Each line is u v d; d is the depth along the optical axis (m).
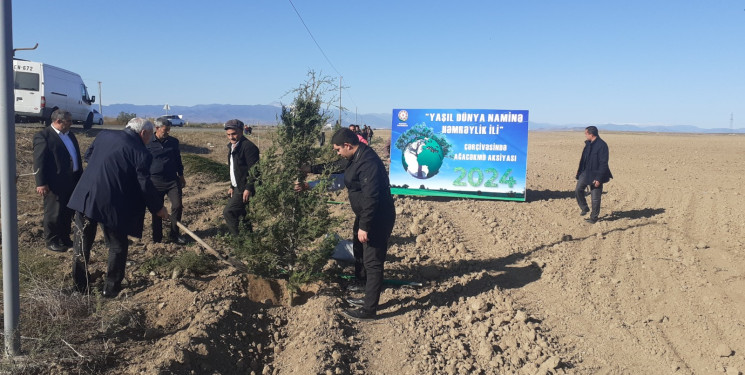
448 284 6.43
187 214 9.47
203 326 4.58
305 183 5.87
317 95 5.89
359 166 5.20
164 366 3.97
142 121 5.38
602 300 6.00
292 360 4.47
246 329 4.93
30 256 5.93
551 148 38.50
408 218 10.09
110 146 5.12
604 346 4.93
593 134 9.84
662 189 14.27
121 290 5.54
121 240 5.26
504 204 11.86
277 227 5.64
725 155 27.91
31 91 21.47
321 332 4.79
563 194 13.50
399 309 5.62
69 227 6.89
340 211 9.65
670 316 5.55
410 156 12.51
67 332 4.39
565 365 4.54
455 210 11.12
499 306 5.77
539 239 8.62
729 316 5.46
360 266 6.04
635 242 8.42
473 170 12.28
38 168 6.47
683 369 4.50
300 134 5.84
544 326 5.34
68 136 6.80
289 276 5.88
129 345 4.48
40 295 4.70
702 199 12.43
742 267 7.00
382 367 4.41
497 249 8.09
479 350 4.72
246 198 6.48
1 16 3.71
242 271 6.13
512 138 12.08
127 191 5.19
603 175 9.75
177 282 5.68
